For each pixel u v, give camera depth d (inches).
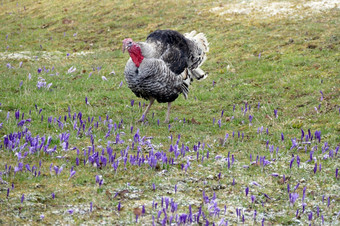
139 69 533.0
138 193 356.2
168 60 552.7
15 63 911.0
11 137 418.9
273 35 943.7
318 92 642.8
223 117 589.3
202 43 621.9
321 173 398.0
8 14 1403.8
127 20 1189.1
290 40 896.3
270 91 673.6
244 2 1194.0
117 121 556.1
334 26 942.4
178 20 1136.8
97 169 392.2
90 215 317.1
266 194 357.4
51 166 387.9
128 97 683.4
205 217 314.7
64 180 367.2
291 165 391.2
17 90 694.5
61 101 638.5
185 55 578.2
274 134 501.7
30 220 304.2
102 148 436.8
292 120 549.6
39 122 524.7
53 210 320.2
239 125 550.9
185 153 443.5
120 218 315.6
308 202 350.0
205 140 487.2
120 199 344.2
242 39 951.6
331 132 501.7
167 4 1251.8
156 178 381.4
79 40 1102.4
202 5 1214.3
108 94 687.7
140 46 528.1
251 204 345.7
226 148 465.4
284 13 1072.8
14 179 360.5
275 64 791.7
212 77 781.3
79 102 637.3
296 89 667.4
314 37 896.9
